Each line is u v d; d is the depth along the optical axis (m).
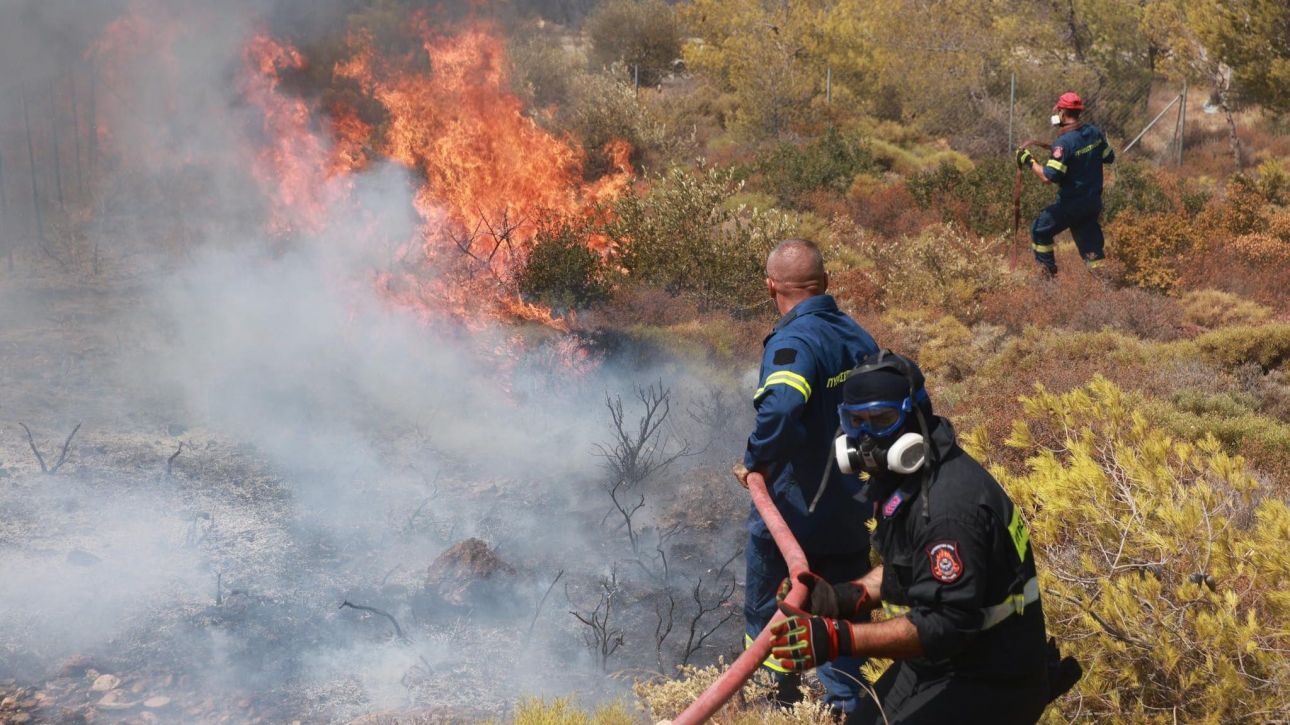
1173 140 23.17
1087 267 12.30
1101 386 5.12
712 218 12.53
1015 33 24.62
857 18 26.80
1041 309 11.09
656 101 24.75
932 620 2.54
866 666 3.71
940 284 11.96
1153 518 3.94
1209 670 3.28
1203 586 3.46
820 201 16.53
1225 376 8.56
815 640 2.60
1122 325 10.55
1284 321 10.43
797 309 3.83
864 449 2.67
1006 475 4.30
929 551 2.55
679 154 20.77
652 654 4.97
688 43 28.88
